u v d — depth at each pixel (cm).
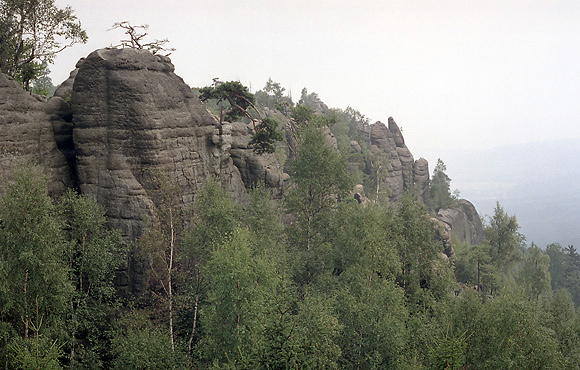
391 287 3866
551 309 5022
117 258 3634
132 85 3975
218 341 3038
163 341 3112
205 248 3638
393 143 14812
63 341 3172
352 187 5450
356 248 4553
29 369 2225
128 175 3953
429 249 5081
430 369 2642
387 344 3428
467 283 7462
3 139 3428
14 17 4331
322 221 5253
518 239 9206
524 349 2848
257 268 3161
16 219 2762
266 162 5884
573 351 3534
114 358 3484
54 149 3916
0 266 2592
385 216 5175
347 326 3519
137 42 4478
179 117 4350
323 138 5528
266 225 4512
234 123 5934
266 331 2438
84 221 3341
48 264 2800
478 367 2881
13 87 3581
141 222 3844
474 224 14025
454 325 3131
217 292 3055
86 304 3375
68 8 4531
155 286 3838
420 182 14725
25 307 2725
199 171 4553
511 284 8619
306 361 2342
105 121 3975
